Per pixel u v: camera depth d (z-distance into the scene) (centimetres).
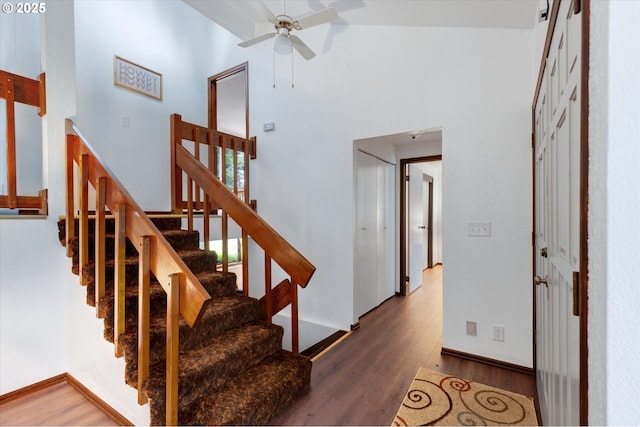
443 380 217
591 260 49
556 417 123
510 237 234
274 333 214
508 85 234
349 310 317
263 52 376
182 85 429
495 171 239
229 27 344
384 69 289
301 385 199
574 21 89
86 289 199
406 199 454
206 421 149
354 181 315
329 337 310
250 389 174
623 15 43
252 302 233
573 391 92
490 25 234
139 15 381
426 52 267
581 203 55
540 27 194
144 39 387
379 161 400
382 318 350
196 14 446
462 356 251
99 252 178
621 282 44
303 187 345
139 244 153
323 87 328
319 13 214
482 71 243
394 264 451
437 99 262
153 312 198
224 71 432
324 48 326
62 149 221
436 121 262
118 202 168
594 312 48
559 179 117
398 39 281
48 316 216
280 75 361
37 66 306
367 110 300
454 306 255
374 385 211
